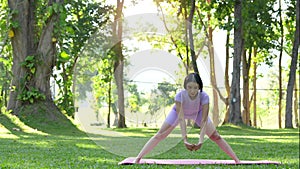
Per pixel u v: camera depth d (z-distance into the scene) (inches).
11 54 665.0
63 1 642.8
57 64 646.5
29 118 614.5
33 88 634.8
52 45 641.0
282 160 325.1
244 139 569.0
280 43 1230.9
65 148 378.3
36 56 639.8
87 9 928.9
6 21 635.5
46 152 340.5
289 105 1063.0
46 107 633.0
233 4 906.7
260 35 1037.8
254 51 1366.9
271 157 347.6
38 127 598.2
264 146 459.2
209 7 955.3
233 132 781.9
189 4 868.0
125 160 283.4
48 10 631.2
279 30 1200.8
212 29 1135.0
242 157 342.3
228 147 285.3
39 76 640.4
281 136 660.1
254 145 473.1
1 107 617.9
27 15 645.3
